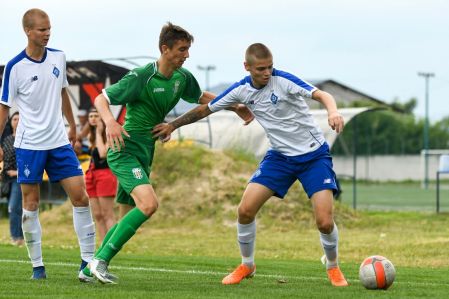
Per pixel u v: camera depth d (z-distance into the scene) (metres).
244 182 36.25
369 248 25.81
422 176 111.56
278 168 14.89
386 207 53.44
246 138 45.75
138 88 14.62
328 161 14.84
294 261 21.97
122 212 16.80
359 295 13.39
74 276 16.08
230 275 15.32
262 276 16.86
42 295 13.04
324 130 49.56
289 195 35.38
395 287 14.73
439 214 41.88
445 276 17.81
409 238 29.78
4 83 14.96
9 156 25.81
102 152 23.80
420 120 116.25
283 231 33.31
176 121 15.23
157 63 14.84
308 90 14.29
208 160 37.16
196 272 17.61
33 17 14.70
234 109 15.81
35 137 15.03
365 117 111.25
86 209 15.52
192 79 15.34
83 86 40.12
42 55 15.08
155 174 36.69
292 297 13.09
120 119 36.56
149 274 16.97
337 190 14.94
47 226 35.06
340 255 24.20
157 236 31.59
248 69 14.42
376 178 110.44
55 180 15.35
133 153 14.86
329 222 14.60
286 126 14.73
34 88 14.98
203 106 15.20
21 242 26.16
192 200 35.41
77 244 28.09
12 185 25.97
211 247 27.23
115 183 24.06
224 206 35.00
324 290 14.08
